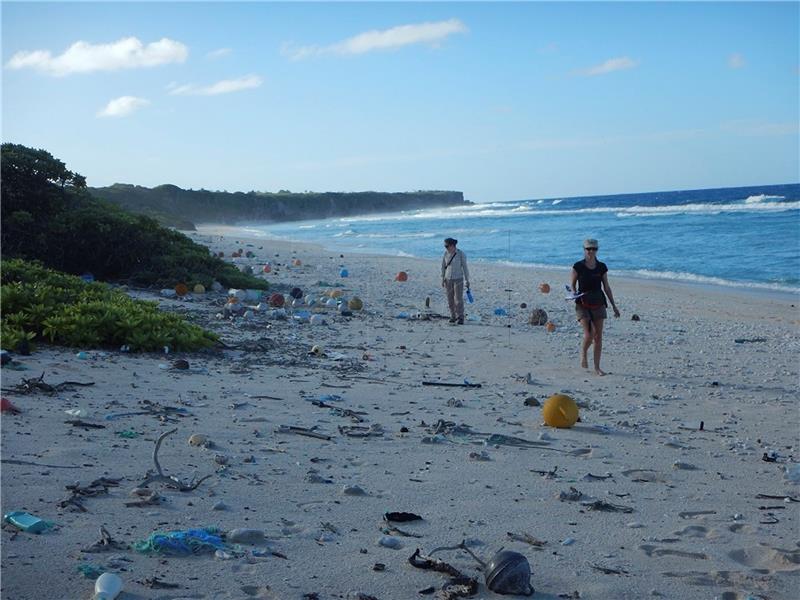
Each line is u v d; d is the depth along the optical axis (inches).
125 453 266.2
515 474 275.7
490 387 431.8
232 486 241.6
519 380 453.4
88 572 172.7
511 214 3873.0
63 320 446.9
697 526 229.0
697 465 300.0
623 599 180.5
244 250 1571.1
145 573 176.2
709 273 1203.9
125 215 824.3
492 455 298.8
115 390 359.6
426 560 189.8
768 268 1229.7
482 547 206.1
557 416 346.6
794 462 308.5
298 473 260.5
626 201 5191.9
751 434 353.4
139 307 503.2
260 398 368.8
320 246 1840.6
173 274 774.5
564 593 181.9
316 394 386.6
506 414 370.3
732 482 279.9
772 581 192.5
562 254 1621.6
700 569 199.3
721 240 1715.1
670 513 243.1
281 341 537.0
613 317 756.6
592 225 2522.1
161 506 218.8
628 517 236.7
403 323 657.6
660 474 284.4
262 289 821.9
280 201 5856.3
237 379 409.1
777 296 938.7
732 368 510.6
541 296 895.7
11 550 181.9
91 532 196.7
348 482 255.6
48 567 175.0
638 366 510.9
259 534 201.5
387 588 177.6
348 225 3725.4
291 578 179.6
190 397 359.6
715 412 394.6
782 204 2760.8
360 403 376.8
